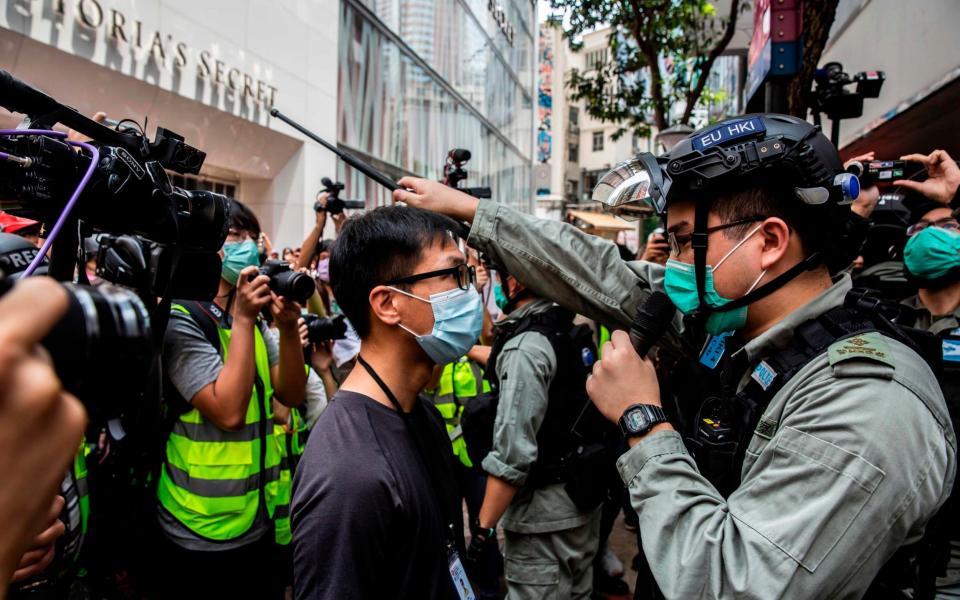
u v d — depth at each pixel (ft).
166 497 6.39
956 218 7.14
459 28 48.60
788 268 3.82
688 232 4.08
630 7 23.65
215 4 20.90
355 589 3.45
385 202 35.53
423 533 3.87
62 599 4.61
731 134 3.83
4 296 1.31
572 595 7.64
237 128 22.57
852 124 22.38
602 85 27.48
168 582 6.42
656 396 3.98
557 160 111.24
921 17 15.48
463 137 50.47
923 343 3.68
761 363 3.80
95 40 16.19
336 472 3.62
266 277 6.27
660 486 3.57
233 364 6.15
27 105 3.46
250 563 6.85
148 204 3.88
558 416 7.20
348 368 12.66
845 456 3.05
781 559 3.01
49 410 1.33
